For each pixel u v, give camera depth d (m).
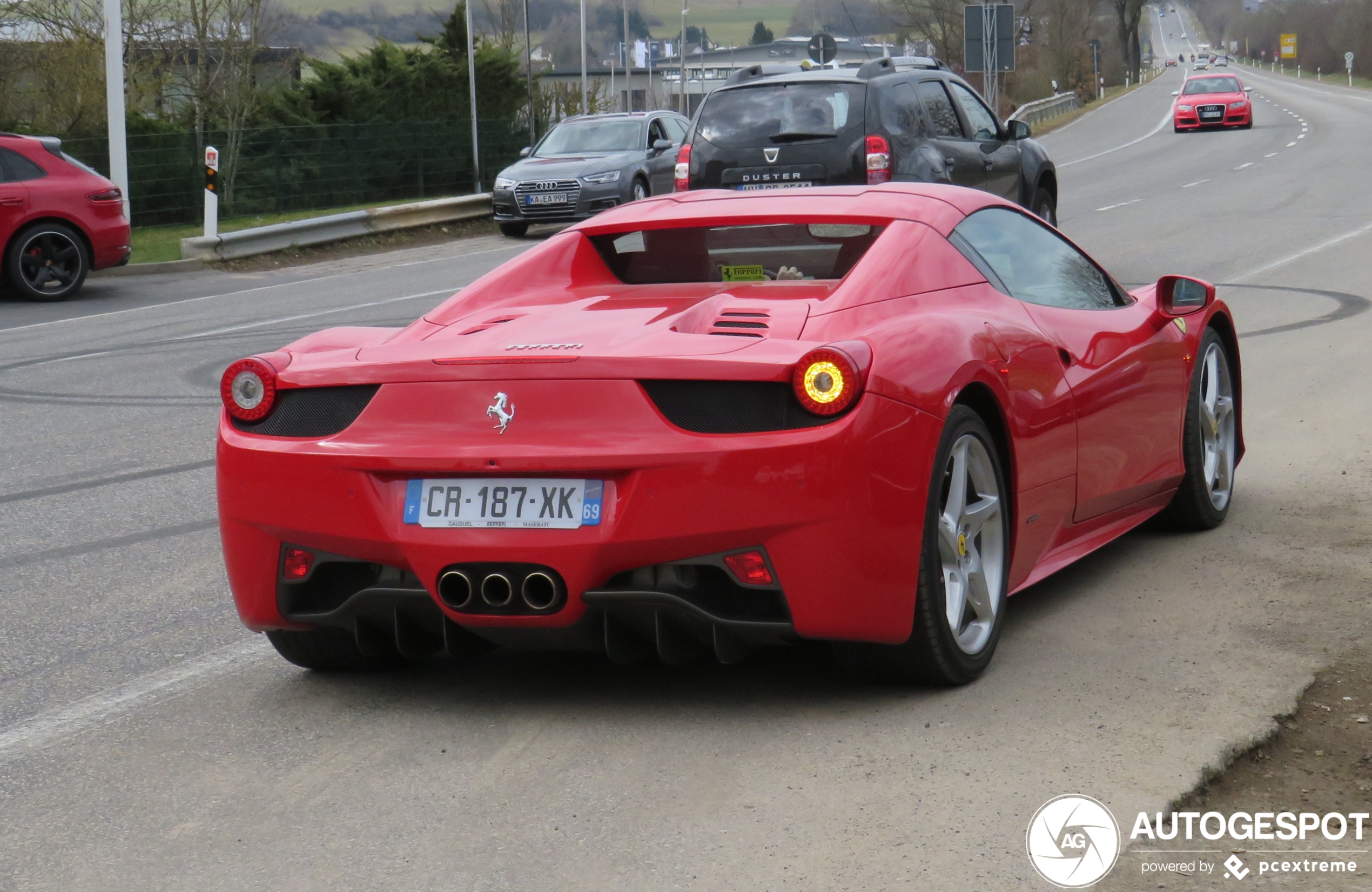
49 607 4.84
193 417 8.48
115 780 3.30
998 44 34.25
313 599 3.66
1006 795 2.97
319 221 20.70
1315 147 34.34
